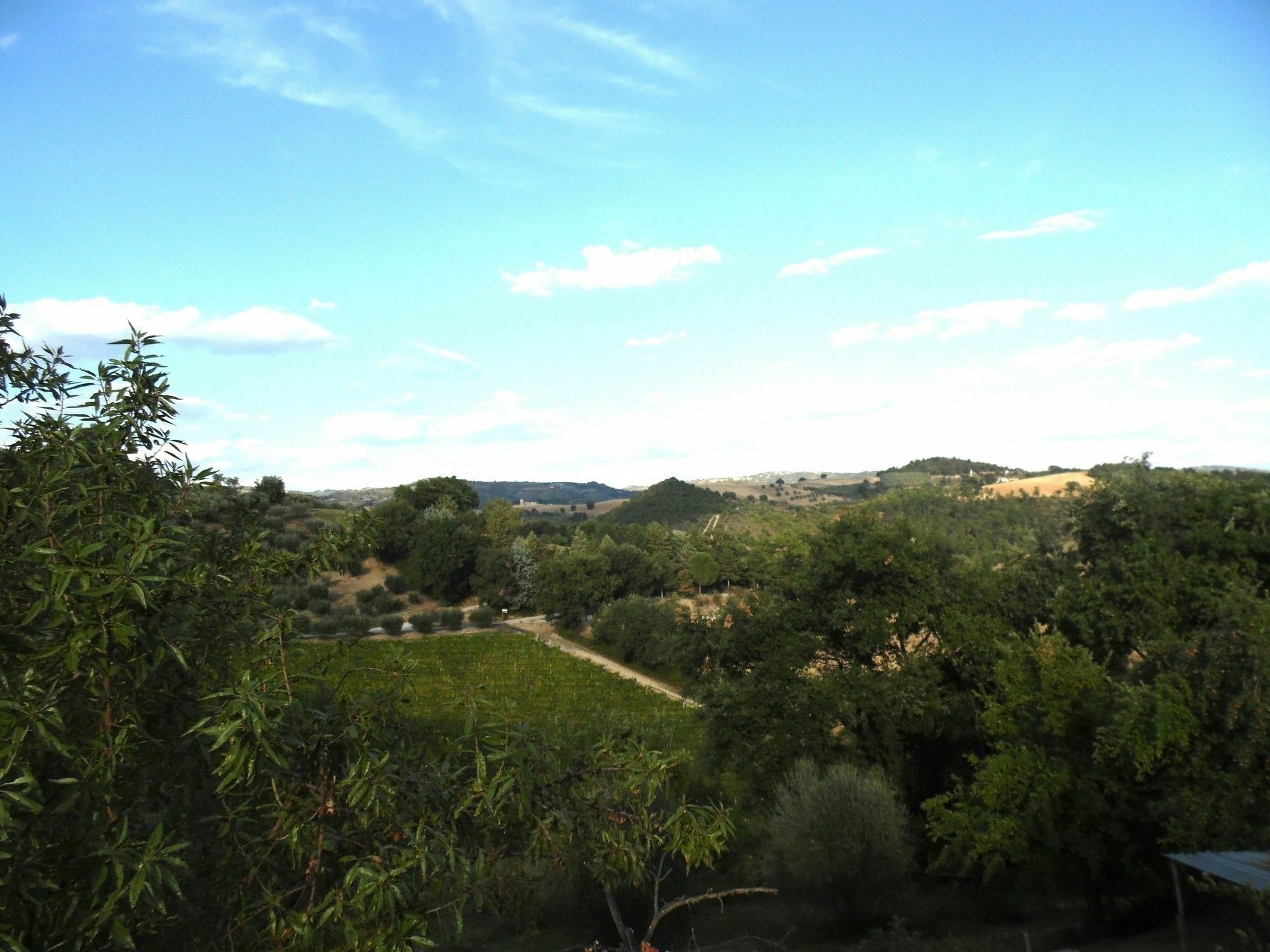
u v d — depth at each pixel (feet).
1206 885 36.24
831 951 47.29
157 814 17.10
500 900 18.84
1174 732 41.91
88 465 16.66
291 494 268.00
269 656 17.25
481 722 18.07
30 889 13.41
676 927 49.29
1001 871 61.05
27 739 13.87
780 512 462.60
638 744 19.45
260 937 15.81
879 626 74.33
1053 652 51.93
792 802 55.01
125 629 13.96
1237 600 46.19
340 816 17.20
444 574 263.08
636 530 345.51
